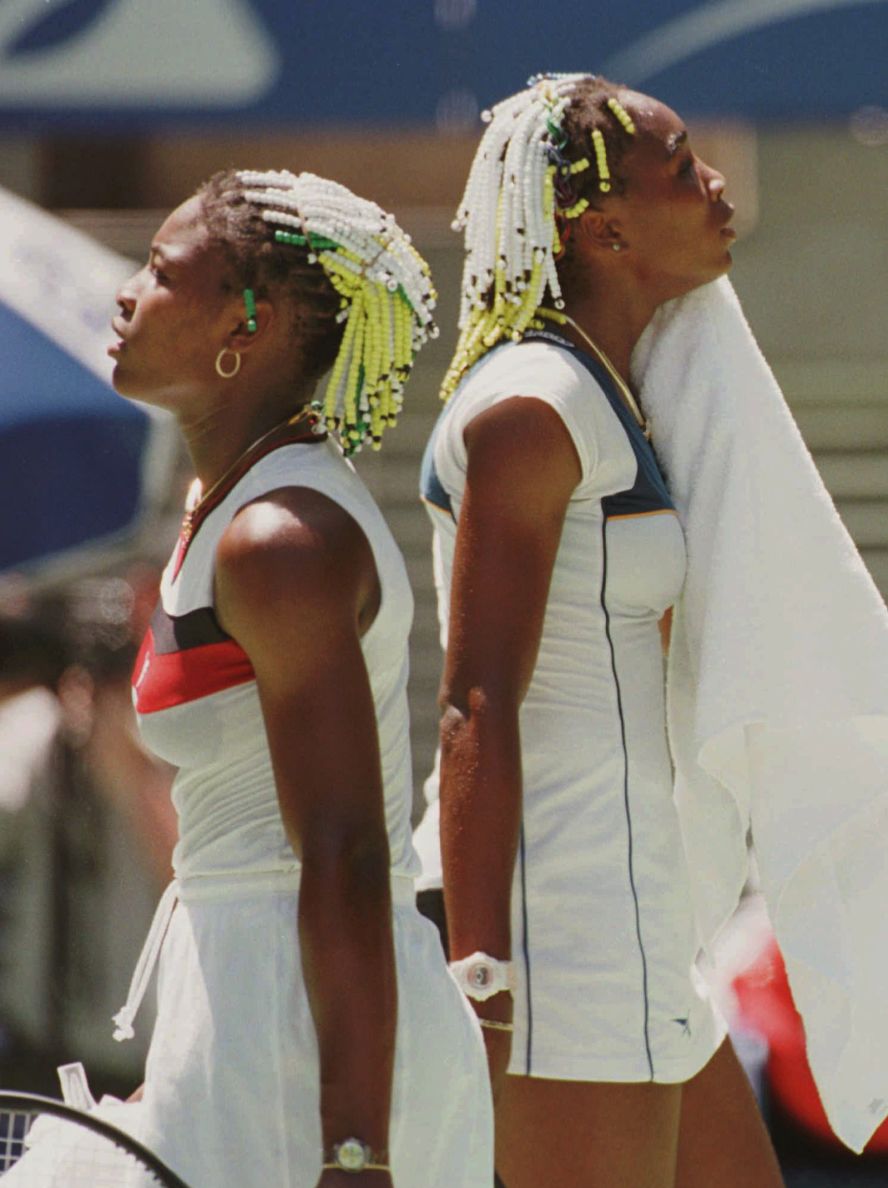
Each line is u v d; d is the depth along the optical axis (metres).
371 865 9.16
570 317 12.30
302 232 10.13
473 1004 10.91
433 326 10.66
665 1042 11.63
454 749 11.17
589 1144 11.54
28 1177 9.96
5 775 22.70
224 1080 9.39
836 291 31.81
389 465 31.20
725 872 12.74
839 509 31.72
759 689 12.04
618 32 18.88
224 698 9.56
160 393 10.22
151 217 30.62
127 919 23.03
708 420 12.40
